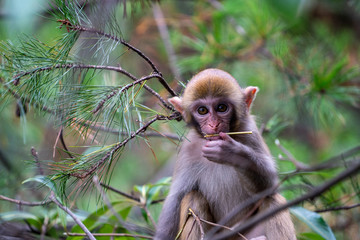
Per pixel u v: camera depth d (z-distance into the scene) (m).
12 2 6.79
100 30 8.89
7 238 10.47
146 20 16.61
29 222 11.19
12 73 9.40
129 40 10.30
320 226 10.12
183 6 18.39
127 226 10.48
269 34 16.03
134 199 11.53
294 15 10.16
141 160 18.92
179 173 10.69
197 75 10.33
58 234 11.66
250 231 9.93
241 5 16.19
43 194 11.87
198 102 9.86
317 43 16.83
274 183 9.80
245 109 10.21
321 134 17.27
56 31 10.06
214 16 16.05
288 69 15.11
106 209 11.00
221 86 9.77
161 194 12.73
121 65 10.48
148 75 9.64
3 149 12.54
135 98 9.57
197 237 9.83
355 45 18.59
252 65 15.89
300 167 10.68
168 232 10.19
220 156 9.00
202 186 10.65
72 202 10.71
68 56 9.32
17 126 13.24
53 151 10.50
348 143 17.16
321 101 14.30
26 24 6.85
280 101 14.95
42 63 9.04
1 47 9.53
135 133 8.88
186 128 10.36
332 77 14.02
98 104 8.66
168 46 16.45
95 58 9.34
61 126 9.48
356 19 18.03
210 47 15.80
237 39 16.38
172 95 10.63
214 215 10.65
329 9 18.06
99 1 9.47
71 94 8.86
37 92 9.05
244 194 10.55
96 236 10.95
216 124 9.71
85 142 10.42
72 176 8.87
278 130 13.73
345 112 17.17
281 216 10.04
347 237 12.66
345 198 12.09
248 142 10.16
